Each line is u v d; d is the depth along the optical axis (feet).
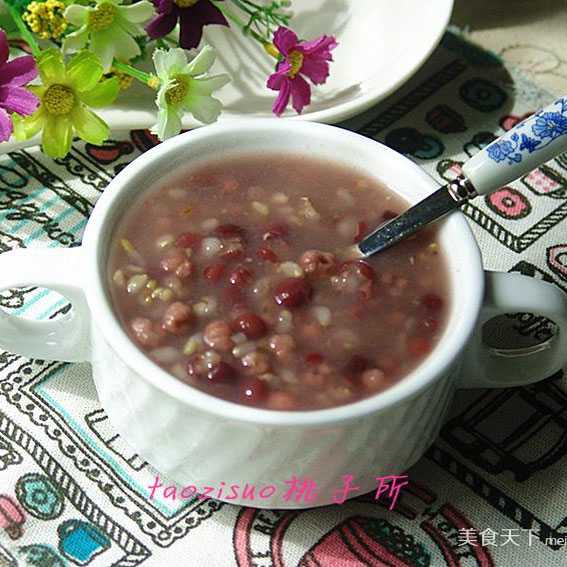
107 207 1.33
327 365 1.26
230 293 1.30
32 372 1.45
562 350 1.37
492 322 1.52
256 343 1.27
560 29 1.92
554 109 1.32
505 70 1.84
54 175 1.65
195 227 1.36
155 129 1.56
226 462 1.26
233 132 1.40
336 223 1.38
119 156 1.68
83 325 1.34
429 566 1.33
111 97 1.55
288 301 1.29
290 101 1.70
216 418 1.20
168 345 1.27
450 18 1.82
